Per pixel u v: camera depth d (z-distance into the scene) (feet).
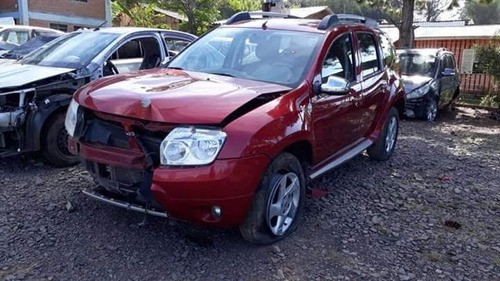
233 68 15.29
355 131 17.89
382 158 21.98
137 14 96.73
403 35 56.39
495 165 23.30
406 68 40.98
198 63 16.03
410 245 13.61
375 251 13.10
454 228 15.01
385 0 67.51
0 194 15.43
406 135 30.86
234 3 97.30
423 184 19.29
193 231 13.33
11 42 39.47
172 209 11.05
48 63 20.80
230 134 11.03
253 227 12.17
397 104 22.56
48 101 17.72
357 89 17.22
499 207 17.10
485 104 53.16
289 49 15.40
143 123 11.41
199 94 11.95
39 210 14.24
